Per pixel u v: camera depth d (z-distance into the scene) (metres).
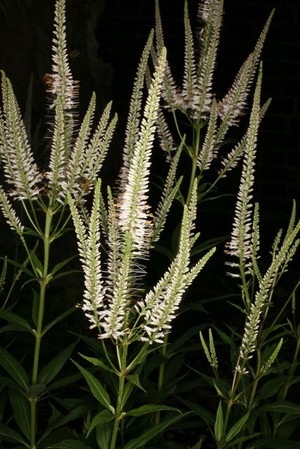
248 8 9.75
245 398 3.71
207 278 7.70
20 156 3.34
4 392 4.16
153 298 2.94
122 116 9.91
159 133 4.29
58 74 3.43
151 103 2.64
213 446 4.89
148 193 9.47
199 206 9.46
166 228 8.83
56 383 3.68
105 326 2.91
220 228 9.43
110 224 3.17
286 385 3.98
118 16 9.84
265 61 9.78
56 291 5.75
